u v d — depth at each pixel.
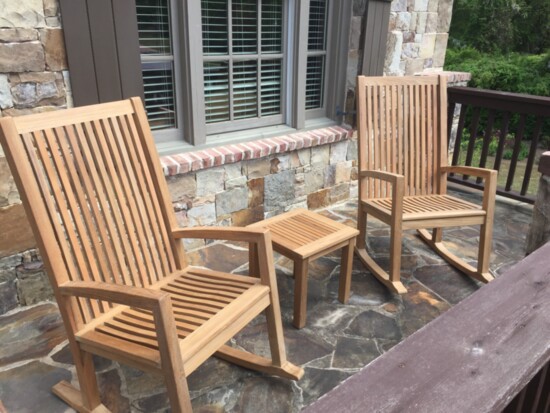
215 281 1.62
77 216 1.43
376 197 2.51
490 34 9.34
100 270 1.49
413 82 2.51
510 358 0.77
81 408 1.50
